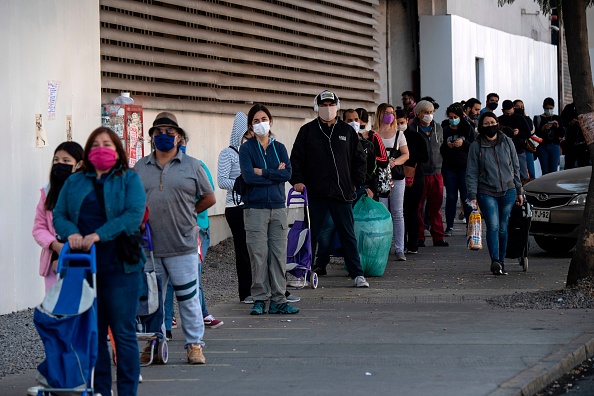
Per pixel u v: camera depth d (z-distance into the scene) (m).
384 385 8.55
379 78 25.08
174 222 9.39
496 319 11.69
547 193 17.52
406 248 18.69
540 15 39.88
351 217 14.28
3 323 11.30
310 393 8.32
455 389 8.35
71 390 7.17
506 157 15.34
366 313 12.31
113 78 14.95
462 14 29.70
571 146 27.12
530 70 37.44
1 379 9.10
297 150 14.15
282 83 20.09
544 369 9.03
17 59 11.98
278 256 12.27
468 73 29.77
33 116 12.25
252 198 12.05
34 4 12.27
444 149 20.45
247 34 18.83
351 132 14.15
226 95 17.97
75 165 8.35
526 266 15.86
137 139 13.73
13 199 11.88
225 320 11.98
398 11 27.50
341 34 22.84
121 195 7.64
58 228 7.61
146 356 9.54
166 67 16.31
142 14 15.66
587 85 13.24
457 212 25.95
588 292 12.75
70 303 7.23
